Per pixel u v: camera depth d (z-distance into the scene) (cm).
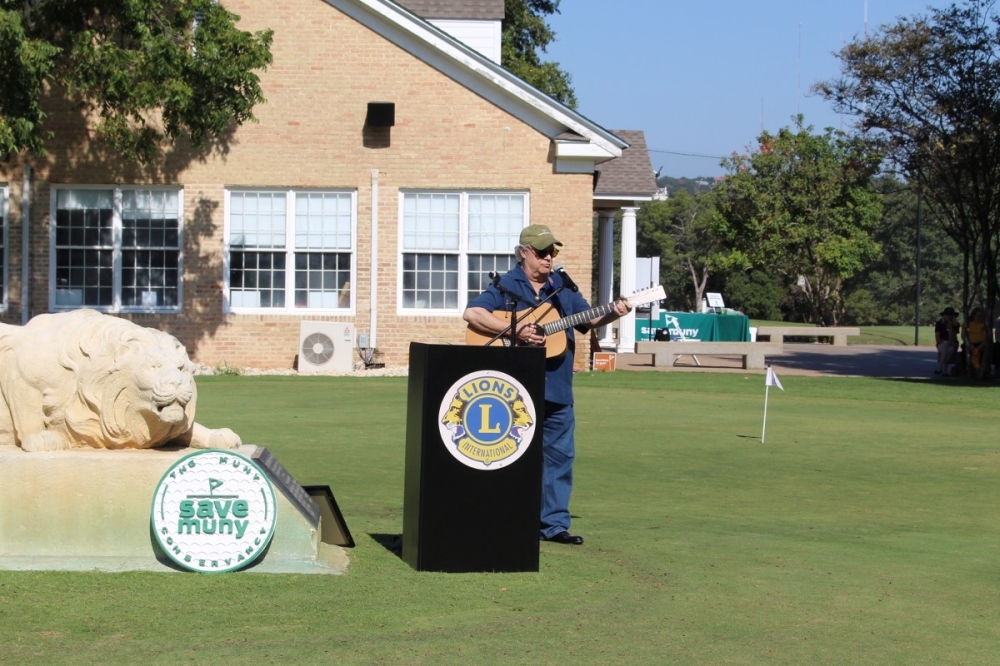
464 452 690
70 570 640
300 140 2461
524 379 695
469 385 689
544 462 798
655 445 1395
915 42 2833
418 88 2464
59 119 2430
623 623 593
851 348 4172
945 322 2861
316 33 2448
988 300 2830
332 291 2492
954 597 673
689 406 1883
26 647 522
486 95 2466
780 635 580
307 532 684
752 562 750
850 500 1045
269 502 661
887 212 8450
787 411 1852
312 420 1556
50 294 2453
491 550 693
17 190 2436
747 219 5288
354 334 2469
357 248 2484
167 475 650
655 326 3525
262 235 2478
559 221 2486
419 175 2477
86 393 666
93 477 660
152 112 2433
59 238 2459
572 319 782
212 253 2464
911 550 815
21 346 674
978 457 1349
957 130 2822
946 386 2470
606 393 2095
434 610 605
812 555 782
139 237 2462
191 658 514
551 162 2480
